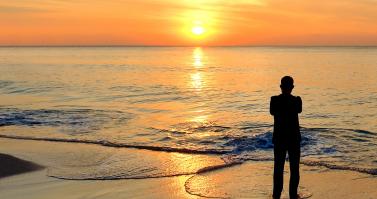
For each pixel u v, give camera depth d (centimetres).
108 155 1141
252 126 1577
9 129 1527
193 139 1348
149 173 963
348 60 9269
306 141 1269
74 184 890
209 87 3469
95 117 1802
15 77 4531
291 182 754
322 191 818
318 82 3859
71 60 10162
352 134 1379
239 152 1165
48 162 1067
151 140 1344
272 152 1155
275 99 748
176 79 4366
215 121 1722
